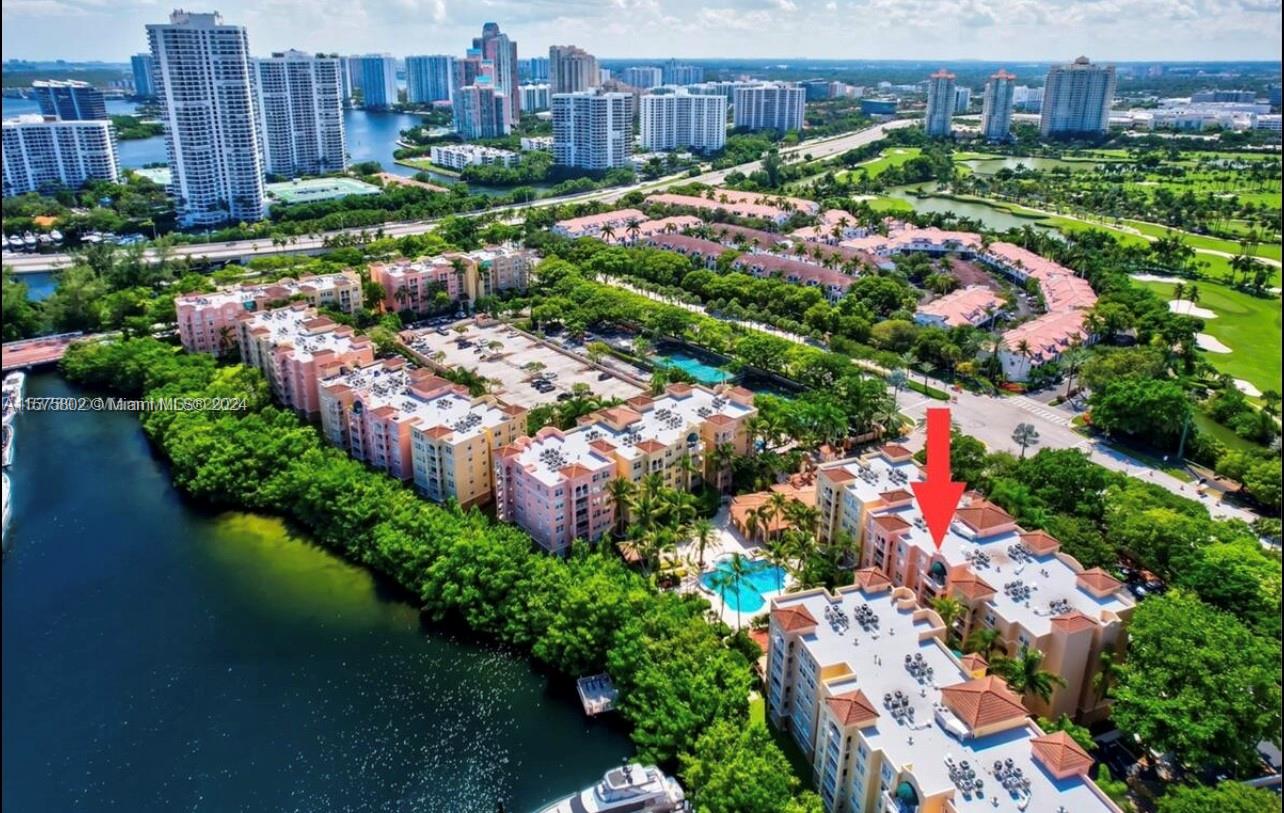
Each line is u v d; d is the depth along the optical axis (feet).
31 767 575.38
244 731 602.44
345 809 545.85
